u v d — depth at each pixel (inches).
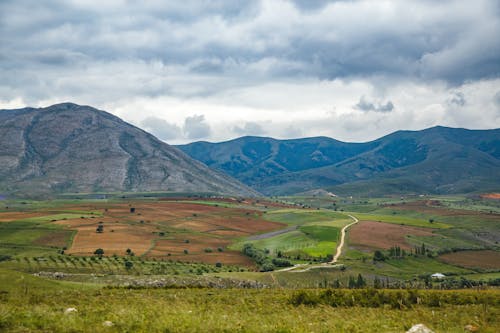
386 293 1873.8
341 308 1669.5
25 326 954.7
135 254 7839.6
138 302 1588.3
